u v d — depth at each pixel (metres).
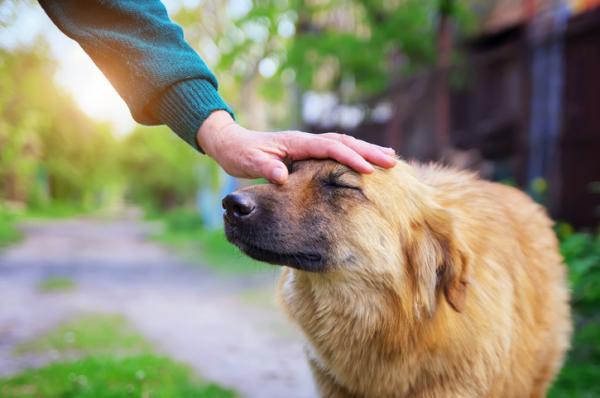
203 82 0.56
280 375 1.04
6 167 4.79
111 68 0.55
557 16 2.21
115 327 1.37
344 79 2.89
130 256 3.07
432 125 2.69
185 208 7.13
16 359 1.09
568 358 0.94
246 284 2.04
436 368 0.57
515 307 0.61
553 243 0.74
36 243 3.63
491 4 2.71
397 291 0.57
